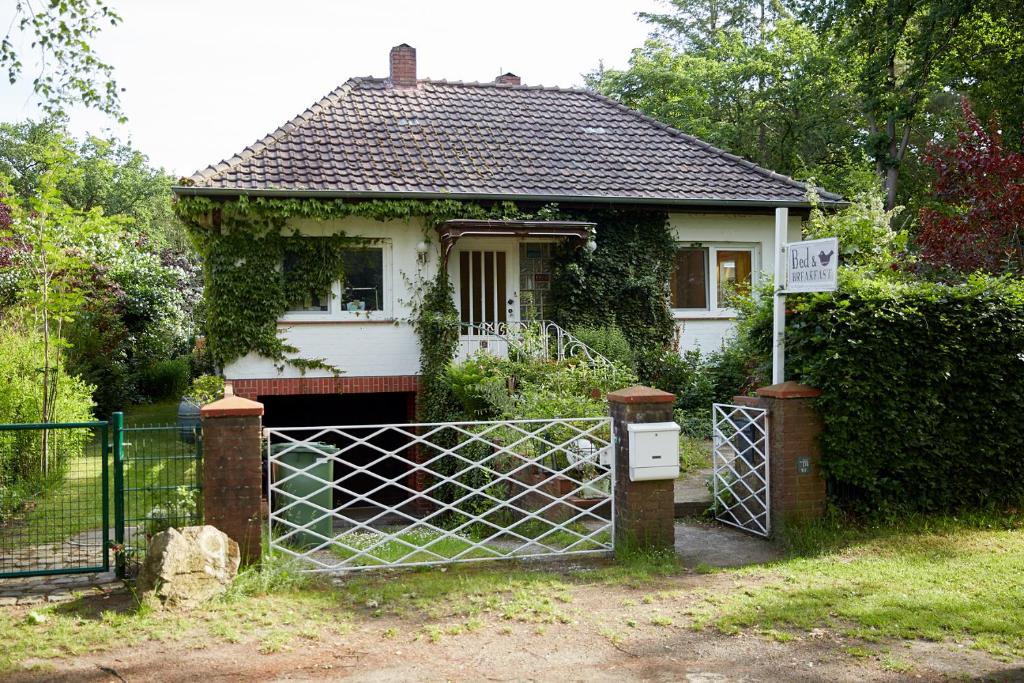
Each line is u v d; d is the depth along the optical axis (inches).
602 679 186.7
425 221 562.6
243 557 258.5
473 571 276.5
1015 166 562.3
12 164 1642.5
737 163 678.5
